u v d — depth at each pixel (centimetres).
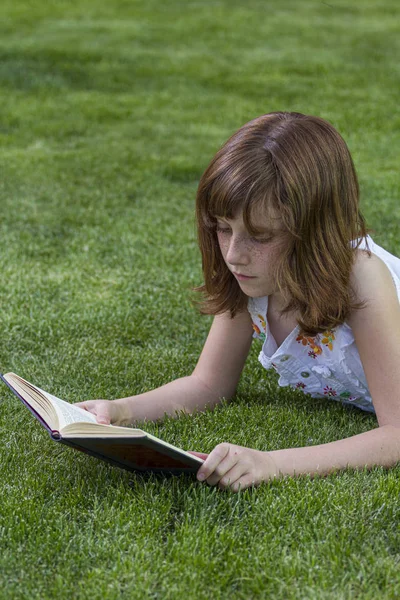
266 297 235
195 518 198
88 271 421
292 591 175
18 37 1115
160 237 471
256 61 1037
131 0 1418
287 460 214
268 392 288
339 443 220
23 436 251
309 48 1120
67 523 200
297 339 236
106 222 496
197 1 1434
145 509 203
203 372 263
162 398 257
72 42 1091
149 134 724
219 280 234
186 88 905
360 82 948
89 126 748
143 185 575
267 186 195
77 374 303
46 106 814
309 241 204
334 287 210
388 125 767
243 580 179
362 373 238
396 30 1243
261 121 206
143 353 325
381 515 201
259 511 201
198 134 729
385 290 218
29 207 520
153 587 177
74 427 188
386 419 221
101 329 350
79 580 181
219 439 244
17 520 202
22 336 340
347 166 210
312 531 195
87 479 223
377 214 506
